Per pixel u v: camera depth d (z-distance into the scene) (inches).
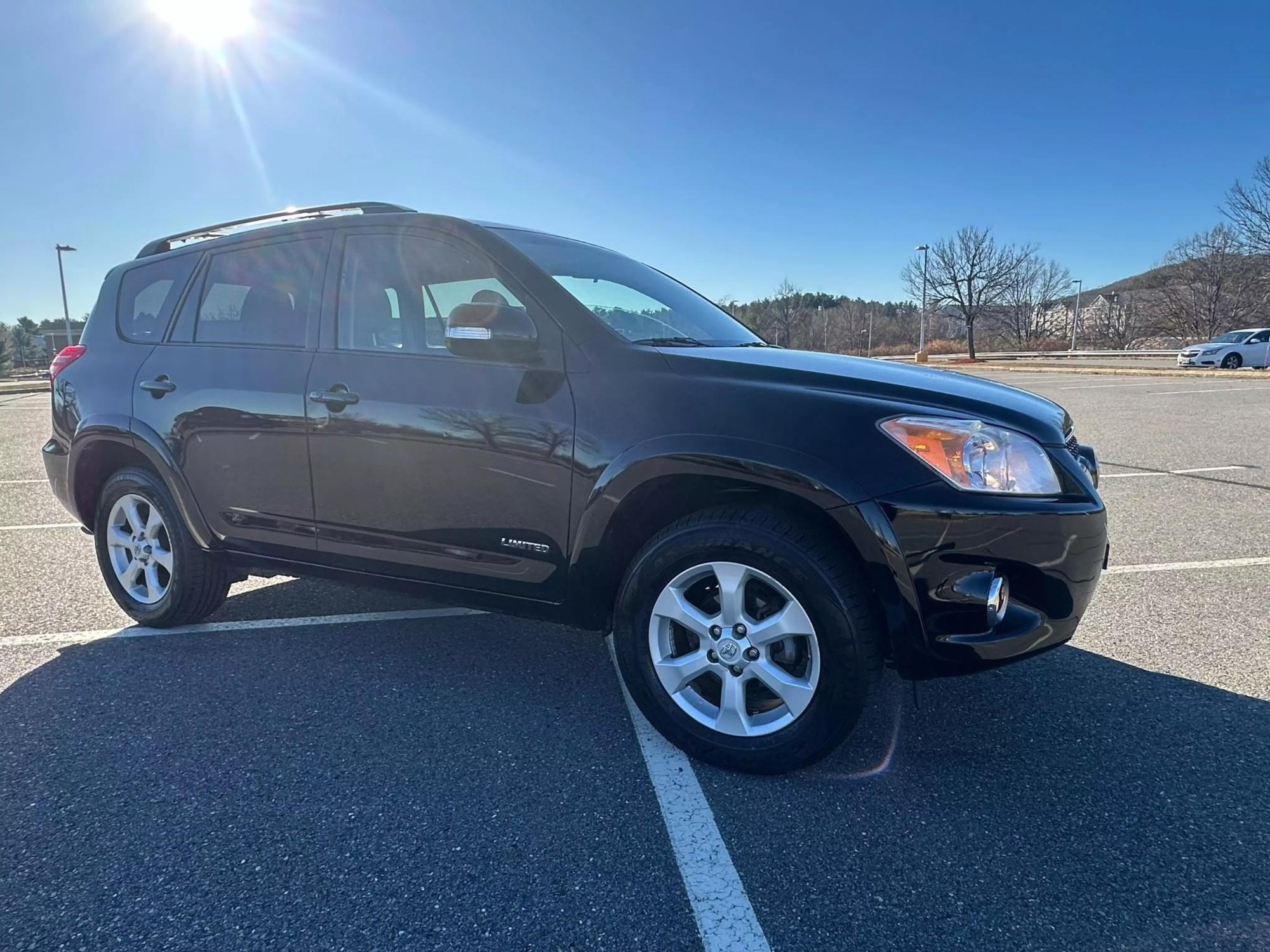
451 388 106.2
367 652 131.0
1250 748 98.3
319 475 116.9
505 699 113.4
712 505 97.8
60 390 145.3
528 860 77.7
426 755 97.6
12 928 67.7
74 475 143.8
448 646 133.8
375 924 68.7
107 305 146.5
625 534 102.0
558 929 68.4
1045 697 112.7
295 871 75.7
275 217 131.0
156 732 103.0
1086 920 69.2
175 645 134.0
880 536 84.0
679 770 94.5
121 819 83.7
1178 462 308.5
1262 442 363.6
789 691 90.4
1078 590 88.8
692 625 94.4
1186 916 69.5
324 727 104.7
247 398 122.0
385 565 115.3
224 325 130.1
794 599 88.9
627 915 70.2
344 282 119.8
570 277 113.5
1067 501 87.7
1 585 169.2
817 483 86.0
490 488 104.3
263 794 88.7
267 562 126.0
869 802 87.7
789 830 82.7
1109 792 89.3
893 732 103.5
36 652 130.4
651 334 113.0
